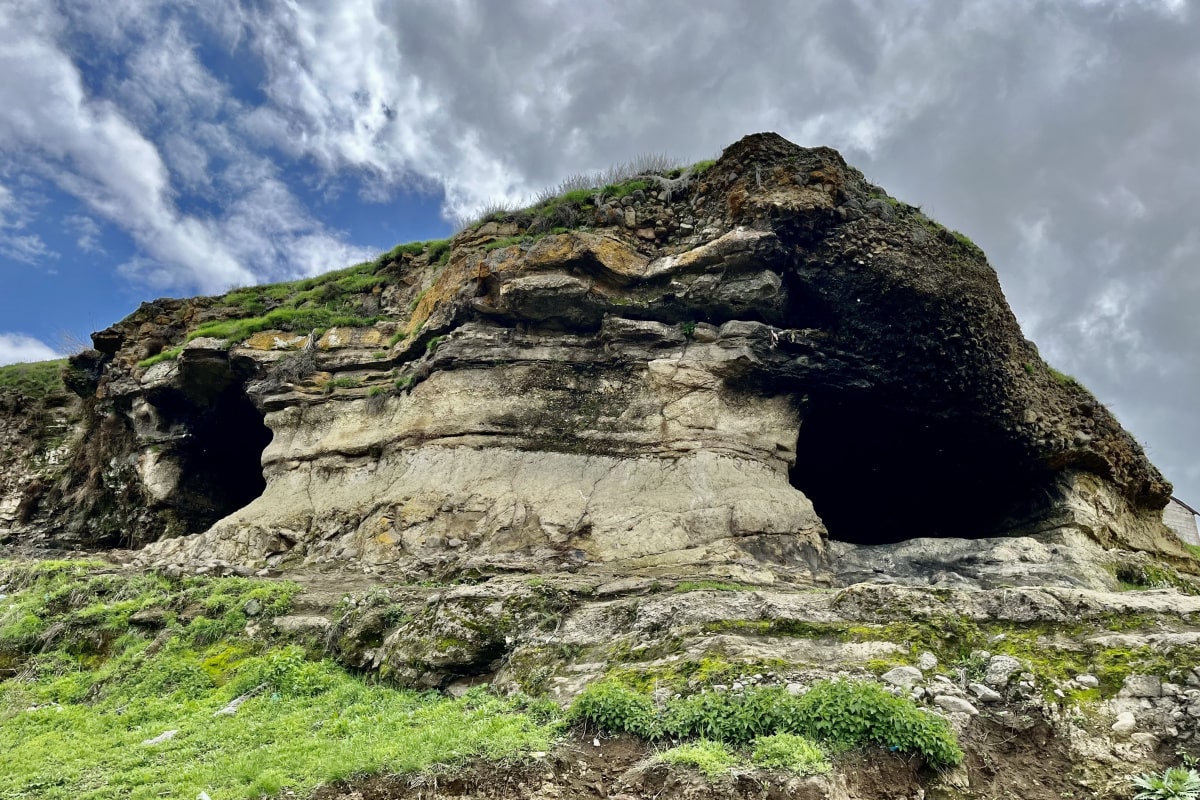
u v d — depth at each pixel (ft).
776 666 24.93
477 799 20.95
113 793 23.50
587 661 28.53
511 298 49.44
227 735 28.12
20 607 43.80
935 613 27.76
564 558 41.37
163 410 68.49
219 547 50.31
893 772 20.94
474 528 44.73
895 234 45.96
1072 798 21.25
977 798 20.98
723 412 46.91
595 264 48.65
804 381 47.75
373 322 59.88
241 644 37.14
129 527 70.38
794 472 55.21
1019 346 49.80
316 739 26.08
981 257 49.29
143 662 37.22
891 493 55.72
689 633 28.02
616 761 22.50
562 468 46.83
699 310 48.62
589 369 49.62
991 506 54.08
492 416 48.96
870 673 24.77
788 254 46.75
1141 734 22.67
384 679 31.81
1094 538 50.42
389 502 47.60
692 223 50.70
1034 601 28.30
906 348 46.44
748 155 48.52
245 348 60.90
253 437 69.87
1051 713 23.40
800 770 20.03
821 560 42.88
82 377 78.95
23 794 24.32
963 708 23.44
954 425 48.52
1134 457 56.95
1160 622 26.91
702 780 20.21
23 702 35.60
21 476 84.74
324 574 44.45
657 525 42.73
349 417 55.47
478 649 30.40
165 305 73.46
